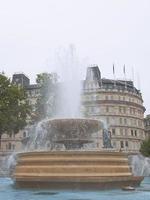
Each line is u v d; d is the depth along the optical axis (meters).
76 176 20.48
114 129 105.88
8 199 16.61
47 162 21.23
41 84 66.62
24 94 65.50
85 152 21.20
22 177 21.69
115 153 22.06
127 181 21.73
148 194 18.12
